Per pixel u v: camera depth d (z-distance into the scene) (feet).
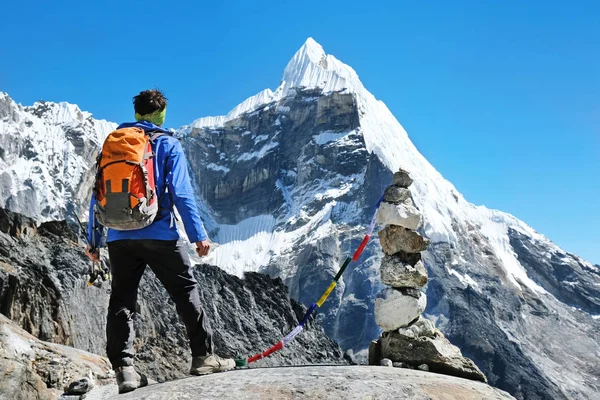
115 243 17.83
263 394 15.60
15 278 86.07
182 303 18.21
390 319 22.00
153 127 18.29
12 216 101.81
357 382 16.42
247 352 159.22
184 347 102.01
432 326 22.17
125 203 16.67
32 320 84.74
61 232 106.83
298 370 17.66
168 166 17.75
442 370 21.29
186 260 18.22
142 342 99.09
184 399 15.48
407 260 22.57
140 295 107.34
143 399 15.70
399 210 22.43
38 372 34.60
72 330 87.92
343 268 22.39
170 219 17.71
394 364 21.61
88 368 36.70
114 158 16.98
